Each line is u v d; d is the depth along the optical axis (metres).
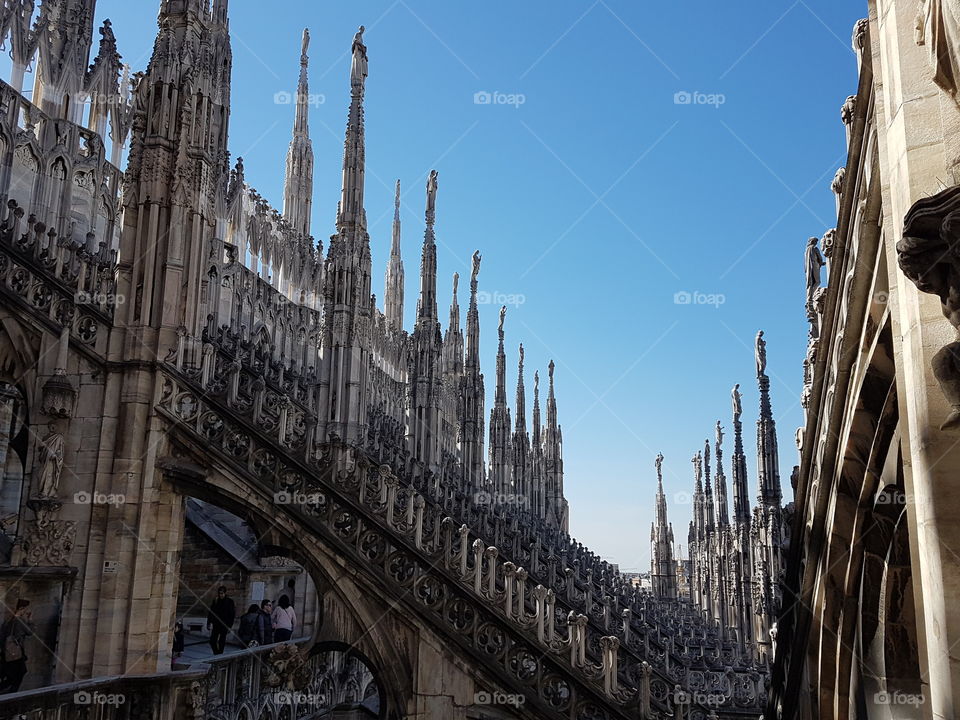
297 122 51.38
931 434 4.43
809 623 9.85
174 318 15.69
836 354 7.99
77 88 29.98
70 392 15.11
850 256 7.29
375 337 52.88
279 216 43.47
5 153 26.02
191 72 17.25
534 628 12.10
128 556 14.47
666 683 19.38
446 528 13.03
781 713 12.30
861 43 6.34
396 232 72.75
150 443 14.84
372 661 12.46
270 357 28.66
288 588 21.98
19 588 13.93
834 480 8.39
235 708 15.96
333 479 13.54
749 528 30.70
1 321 15.77
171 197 16.30
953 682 4.11
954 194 4.03
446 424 55.47
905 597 8.02
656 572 57.00
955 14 4.03
